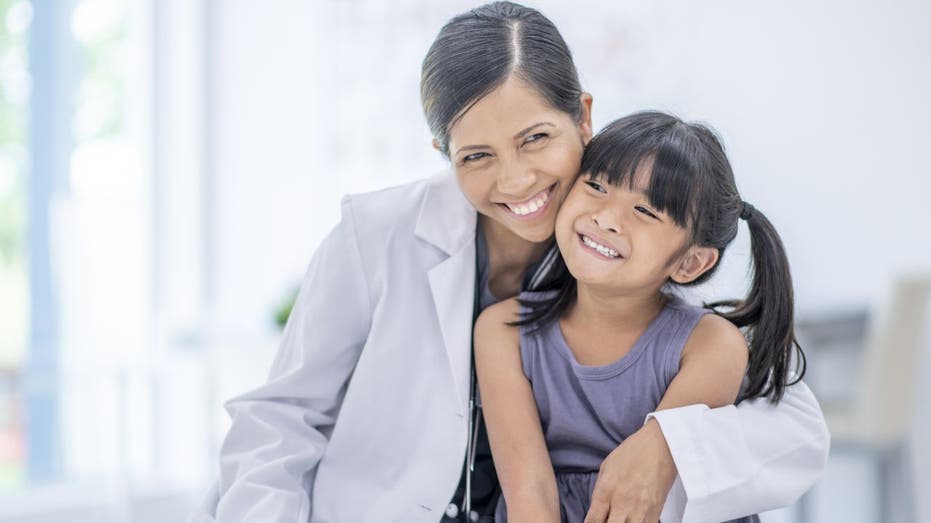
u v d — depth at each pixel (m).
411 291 1.17
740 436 0.99
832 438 2.49
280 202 4.04
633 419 1.07
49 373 3.53
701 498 0.96
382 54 3.75
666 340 1.06
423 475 1.12
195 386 3.67
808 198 2.88
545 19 1.07
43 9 3.72
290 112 4.01
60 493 3.38
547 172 1.03
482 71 1.01
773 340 1.07
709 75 3.03
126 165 3.99
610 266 1.01
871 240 2.78
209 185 4.23
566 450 1.10
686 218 1.00
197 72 4.20
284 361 1.22
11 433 3.41
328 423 1.21
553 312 1.11
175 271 4.15
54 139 3.72
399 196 1.22
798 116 2.89
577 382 1.09
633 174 0.99
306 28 3.96
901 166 2.72
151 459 3.71
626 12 3.14
